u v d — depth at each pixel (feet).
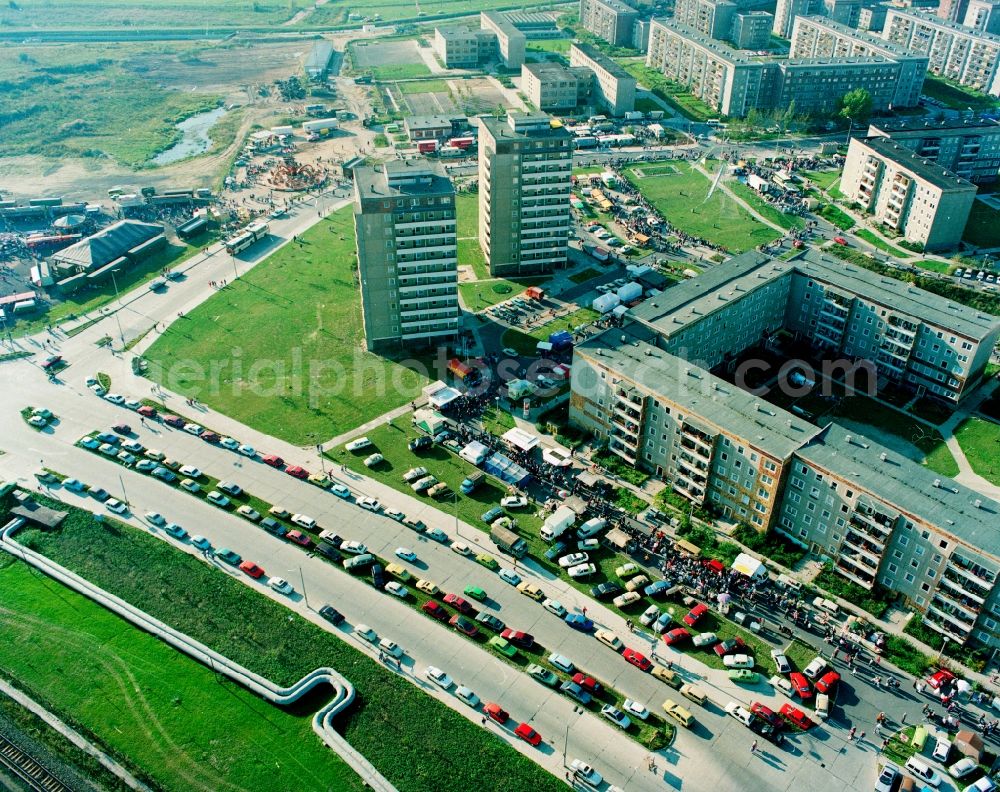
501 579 511.40
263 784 393.91
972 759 404.36
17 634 474.49
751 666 453.17
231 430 643.86
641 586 504.02
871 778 399.44
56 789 395.14
